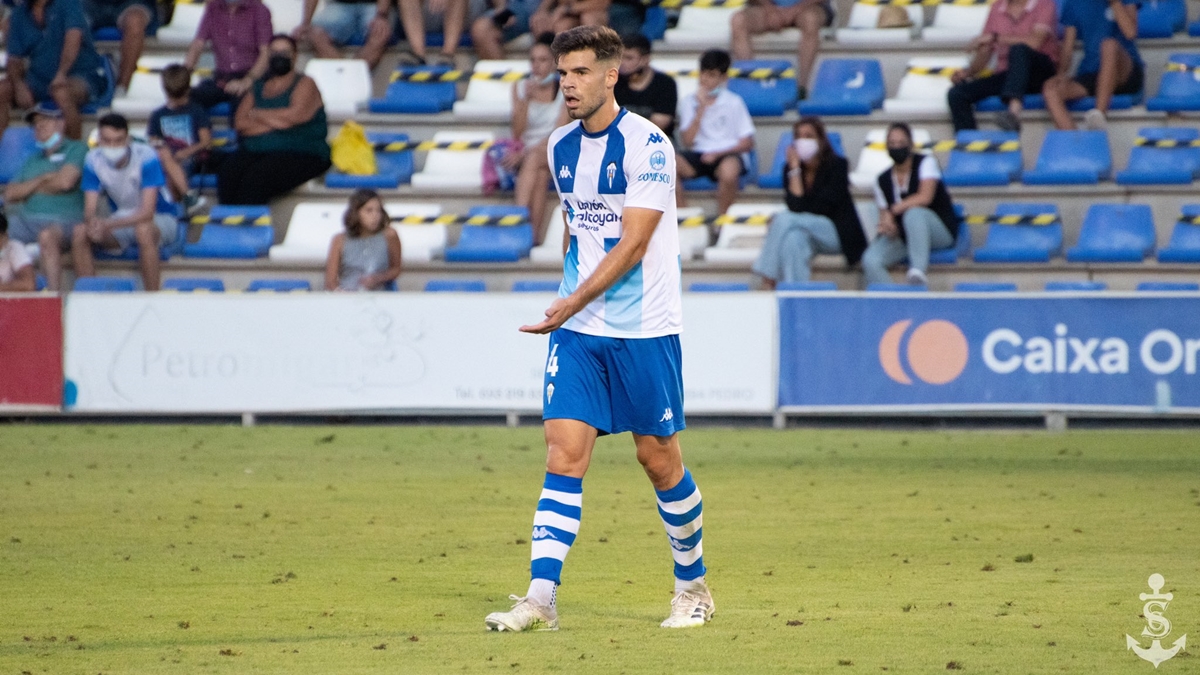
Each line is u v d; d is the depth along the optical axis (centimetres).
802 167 4509
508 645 1536
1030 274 4616
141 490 2898
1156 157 4950
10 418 4241
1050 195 4862
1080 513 2573
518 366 4056
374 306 4091
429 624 1661
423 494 2845
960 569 2033
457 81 5503
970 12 5588
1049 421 3972
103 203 4716
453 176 5109
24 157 5241
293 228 4903
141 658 1470
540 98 4944
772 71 5275
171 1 5969
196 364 4131
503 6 5566
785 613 1723
